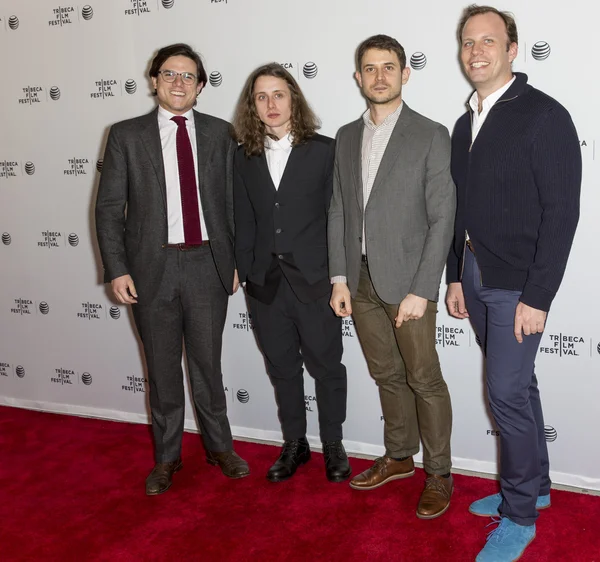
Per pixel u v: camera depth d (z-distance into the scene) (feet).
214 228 7.99
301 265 7.80
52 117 10.11
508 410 6.67
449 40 7.89
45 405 11.17
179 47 7.79
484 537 7.06
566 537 6.99
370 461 9.12
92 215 10.18
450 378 8.66
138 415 10.57
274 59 8.76
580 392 8.00
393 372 8.00
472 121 6.73
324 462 8.92
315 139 7.82
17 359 11.21
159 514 7.77
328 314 8.07
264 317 8.17
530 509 6.80
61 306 10.73
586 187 7.57
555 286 6.10
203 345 8.28
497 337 6.63
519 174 6.24
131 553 7.03
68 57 9.84
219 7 8.91
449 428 7.69
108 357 10.60
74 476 8.80
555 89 7.51
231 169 8.14
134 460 9.21
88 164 10.04
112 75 9.64
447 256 7.16
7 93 10.30
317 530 7.31
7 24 10.09
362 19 8.25
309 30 8.53
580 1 7.27
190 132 7.98
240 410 9.94
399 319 7.08
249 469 8.74
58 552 7.09
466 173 6.71
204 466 8.95
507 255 6.45
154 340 8.12
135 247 7.91
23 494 8.36
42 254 10.65
